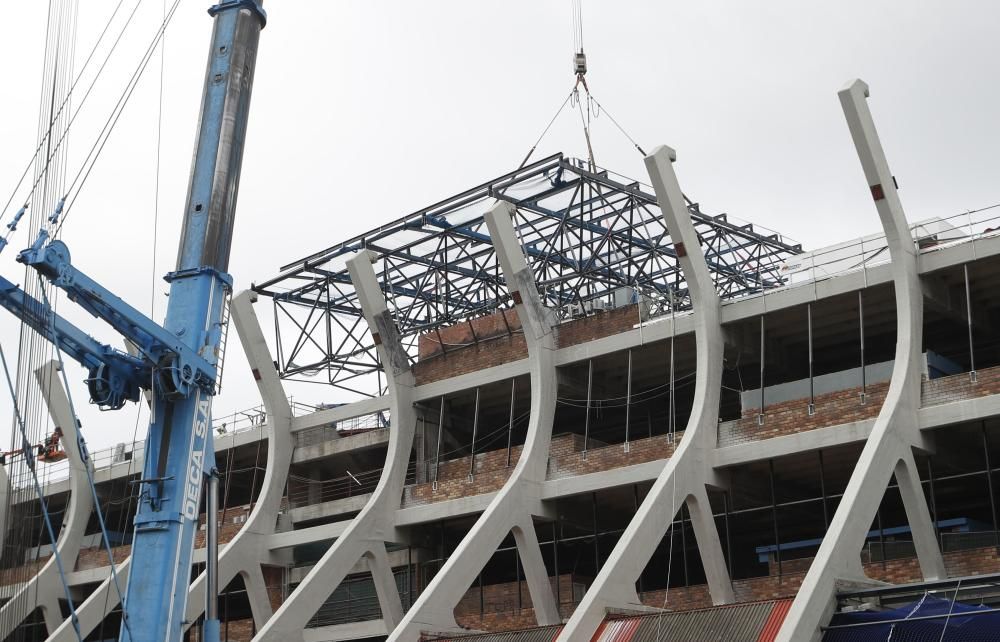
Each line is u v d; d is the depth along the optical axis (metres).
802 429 36.41
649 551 33.94
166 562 24.78
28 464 24.42
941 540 33.88
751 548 48.06
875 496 30.72
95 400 25.22
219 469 58.59
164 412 25.62
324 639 47.84
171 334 25.19
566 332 43.00
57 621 56.41
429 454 47.12
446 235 44.56
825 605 27.80
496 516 38.88
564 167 39.75
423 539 46.19
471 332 47.38
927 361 34.94
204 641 25.27
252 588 47.84
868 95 35.44
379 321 46.09
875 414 35.19
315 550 49.16
